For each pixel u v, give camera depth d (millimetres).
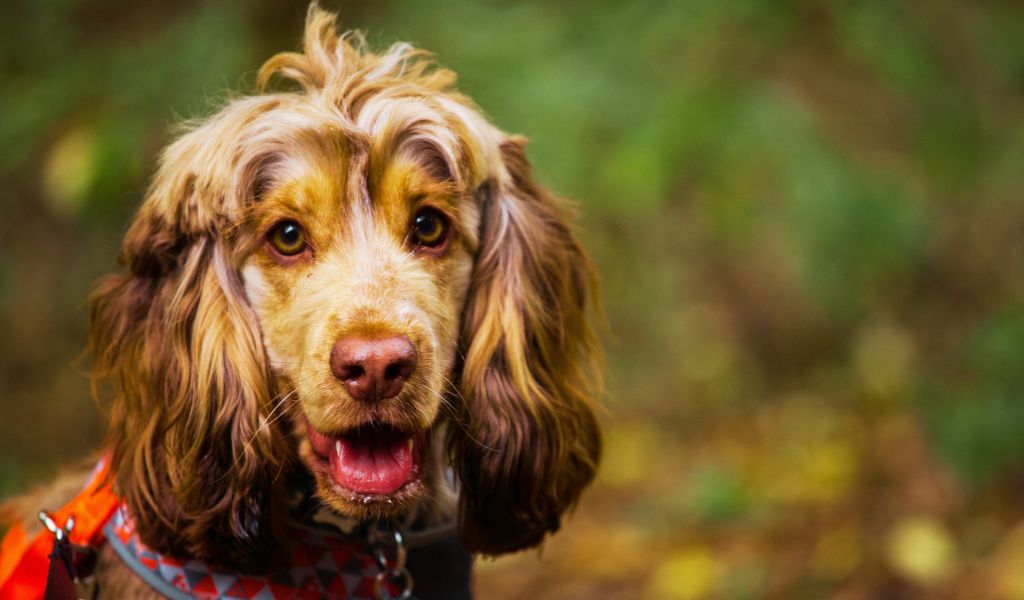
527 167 2803
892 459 5105
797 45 5664
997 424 4711
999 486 4707
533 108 4832
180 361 2455
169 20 5504
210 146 2443
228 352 2426
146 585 2459
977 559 4312
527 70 4918
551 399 2705
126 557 2459
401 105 2436
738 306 6539
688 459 5754
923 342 5820
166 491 2447
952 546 4359
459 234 2520
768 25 5281
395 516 2430
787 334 6504
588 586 4664
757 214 5520
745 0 5098
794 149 5117
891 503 4762
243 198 2387
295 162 2377
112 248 5742
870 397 5754
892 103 5895
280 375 2436
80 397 5902
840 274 5410
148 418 2473
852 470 5145
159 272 2525
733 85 5176
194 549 2416
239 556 2412
